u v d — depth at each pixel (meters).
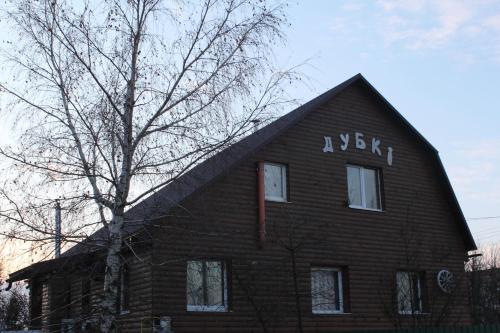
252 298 14.25
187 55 10.74
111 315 10.02
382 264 17.36
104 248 10.49
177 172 10.45
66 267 10.84
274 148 16.22
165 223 11.20
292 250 14.02
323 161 17.09
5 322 14.84
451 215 19.58
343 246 16.70
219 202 14.31
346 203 17.14
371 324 16.59
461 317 18.53
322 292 15.97
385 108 18.84
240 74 10.70
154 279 13.47
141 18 10.74
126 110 10.47
